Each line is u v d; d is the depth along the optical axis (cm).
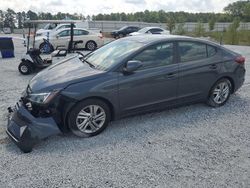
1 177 348
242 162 390
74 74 457
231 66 584
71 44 1130
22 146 398
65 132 458
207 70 550
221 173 364
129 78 466
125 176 353
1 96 670
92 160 388
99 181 342
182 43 528
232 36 2762
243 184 342
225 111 575
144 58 486
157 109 516
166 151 414
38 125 407
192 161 389
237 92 705
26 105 430
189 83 535
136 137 457
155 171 364
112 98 455
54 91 420
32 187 330
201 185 339
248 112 573
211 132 480
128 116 491
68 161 384
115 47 532
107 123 468
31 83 462
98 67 483
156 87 495
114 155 401
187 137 461
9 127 430
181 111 570
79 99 428
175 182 343
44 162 381
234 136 468
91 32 1797
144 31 2448
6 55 1398
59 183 338
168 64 509
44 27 2302
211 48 566
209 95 579
